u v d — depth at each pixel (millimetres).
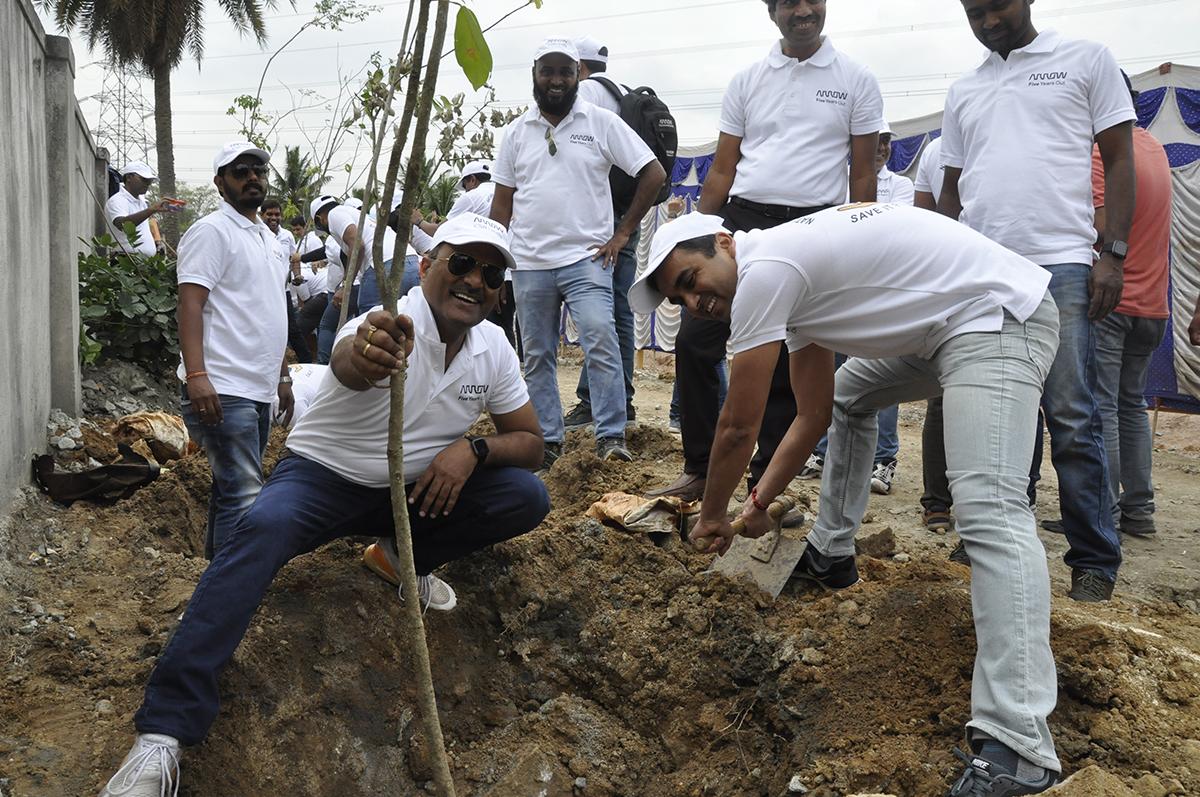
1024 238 4078
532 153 5438
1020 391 2932
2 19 4785
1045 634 2746
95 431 6320
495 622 4043
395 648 3768
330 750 3508
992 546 2811
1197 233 8094
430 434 3393
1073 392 3941
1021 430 2902
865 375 3652
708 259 3119
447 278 3170
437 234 3234
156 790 2859
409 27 2221
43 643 3752
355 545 4051
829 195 4902
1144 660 3256
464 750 3766
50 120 6312
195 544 5238
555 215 5352
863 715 3299
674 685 3805
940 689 3287
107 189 12188
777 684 3561
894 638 3477
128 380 7805
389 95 2443
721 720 3654
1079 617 3541
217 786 3182
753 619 3822
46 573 4324
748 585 3961
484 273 3172
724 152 5160
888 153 7086
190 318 4043
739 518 3590
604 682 3916
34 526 4668
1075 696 3123
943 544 5027
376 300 8055
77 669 3611
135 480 5227
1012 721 2668
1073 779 2656
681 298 3203
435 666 3848
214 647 2996
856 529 3934
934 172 5258
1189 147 8109
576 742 3732
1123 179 3996
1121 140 4004
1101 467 3967
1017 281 3055
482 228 3172
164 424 6164
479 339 3408
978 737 2746
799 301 3043
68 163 6371
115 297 7859
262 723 3404
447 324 3234
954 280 3031
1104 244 4012
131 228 9633
